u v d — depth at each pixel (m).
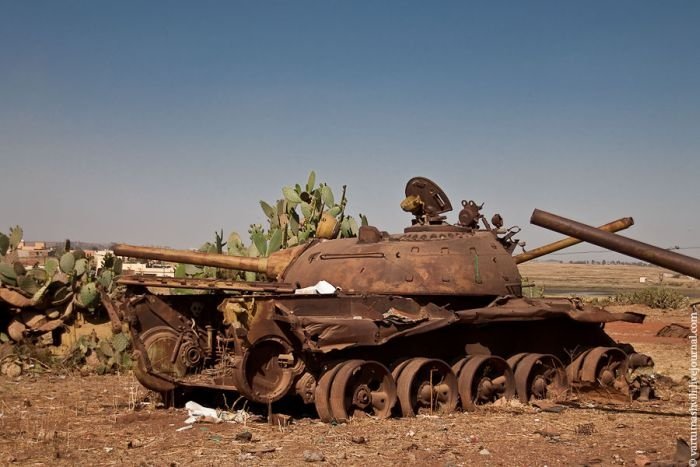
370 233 13.75
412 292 12.70
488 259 13.56
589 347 14.72
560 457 9.12
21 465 8.80
